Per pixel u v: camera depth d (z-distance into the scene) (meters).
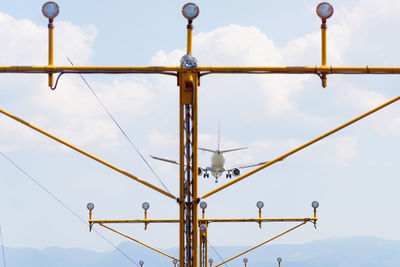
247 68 26.80
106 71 26.59
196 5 26.78
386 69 26.45
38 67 26.16
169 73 27.08
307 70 26.50
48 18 26.30
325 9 26.45
